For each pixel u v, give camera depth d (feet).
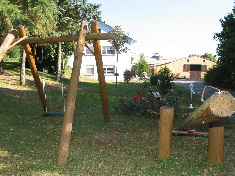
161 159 18.08
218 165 17.30
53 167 16.75
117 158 18.79
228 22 74.43
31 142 22.02
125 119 32.01
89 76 104.83
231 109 14.85
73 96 17.78
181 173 16.28
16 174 15.46
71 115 17.57
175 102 34.37
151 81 76.59
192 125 18.42
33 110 35.14
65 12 63.21
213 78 88.69
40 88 31.78
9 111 33.17
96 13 64.34
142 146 21.77
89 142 22.67
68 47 77.30
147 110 32.55
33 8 42.93
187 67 152.35
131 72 94.99
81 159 18.38
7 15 37.22
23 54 51.85
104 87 29.19
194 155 19.81
